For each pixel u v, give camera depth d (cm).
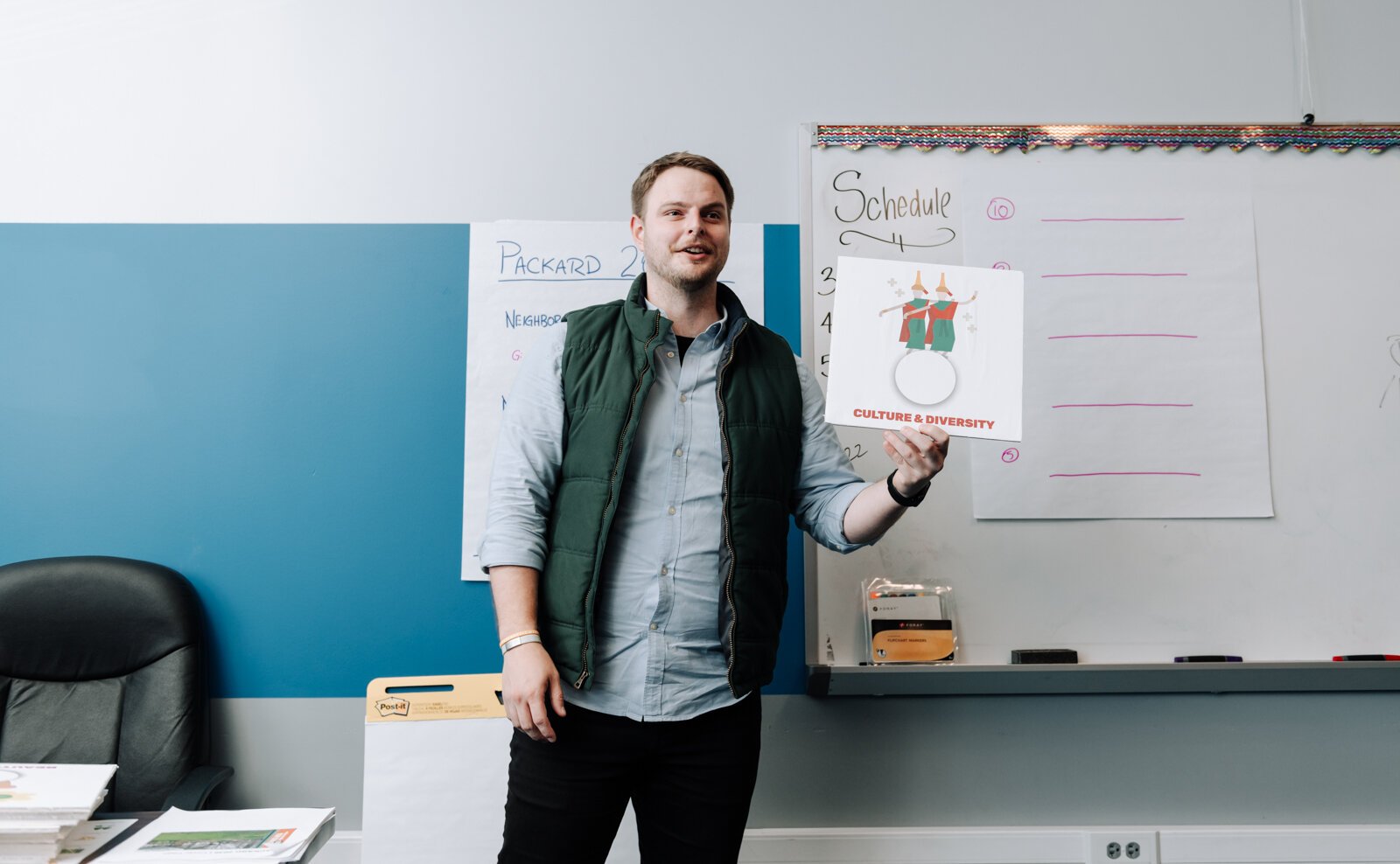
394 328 182
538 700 112
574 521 123
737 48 189
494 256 183
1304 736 178
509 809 124
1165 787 177
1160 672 169
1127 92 190
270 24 188
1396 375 183
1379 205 186
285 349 181
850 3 191
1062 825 176
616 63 188
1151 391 180
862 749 176
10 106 184
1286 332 183
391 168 185
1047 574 177
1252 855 174
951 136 184
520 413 130
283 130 185
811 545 177
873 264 135
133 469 178
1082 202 183
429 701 167
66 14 186
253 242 183
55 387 179
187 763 155
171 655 159
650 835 126
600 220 185
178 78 186
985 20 191
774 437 131
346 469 180
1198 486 179
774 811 175
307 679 175
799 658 177
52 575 160
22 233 181
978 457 179
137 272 181
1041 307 181
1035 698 178
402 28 188
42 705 157
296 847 98
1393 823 177
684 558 125
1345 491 180
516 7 189
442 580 178
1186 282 182
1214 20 192
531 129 187
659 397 129
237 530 178
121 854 95
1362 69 191
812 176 183
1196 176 185
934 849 173
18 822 88
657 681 121
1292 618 177
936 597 175
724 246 134
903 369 132
